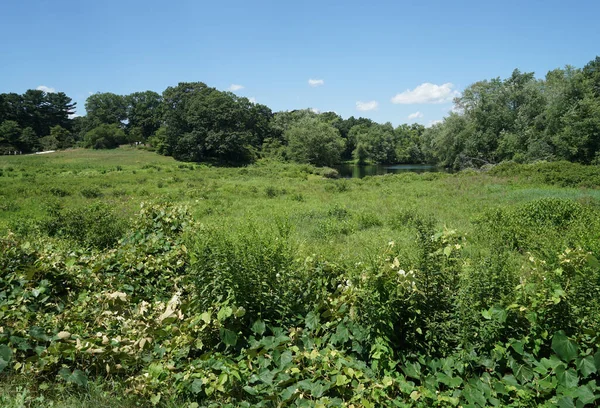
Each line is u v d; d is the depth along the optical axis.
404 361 3.32
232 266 3.82
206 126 64.00
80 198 20.42
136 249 6.02
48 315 4.25
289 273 4.05
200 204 16.95
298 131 65.31
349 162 82.94
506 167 28.64
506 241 8.01
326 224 10.69
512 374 3.21
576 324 3.19
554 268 3.75
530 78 47.12
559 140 36.09
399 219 11.64
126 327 4.07
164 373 3.31
